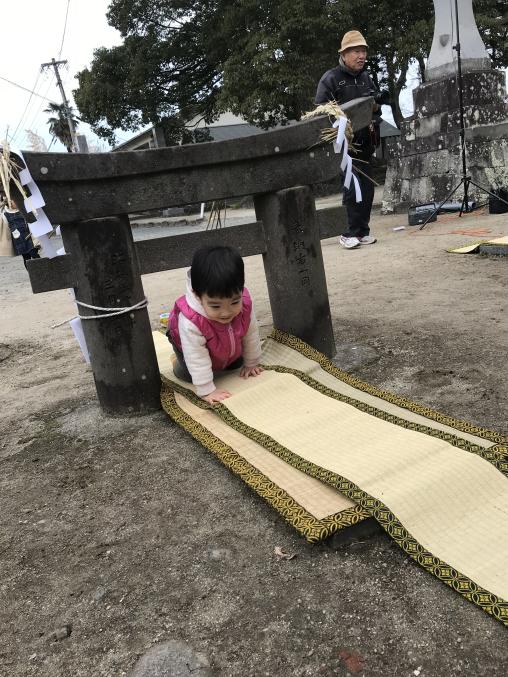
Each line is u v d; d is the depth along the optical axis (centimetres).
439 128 959
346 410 254
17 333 551
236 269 258
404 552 182
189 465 250
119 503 228
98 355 296
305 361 311
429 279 530
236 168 297
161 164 277
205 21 2016
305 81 1698
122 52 2178
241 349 303
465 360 327
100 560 196
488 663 142
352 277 582
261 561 185
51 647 162
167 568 188
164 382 322
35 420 323
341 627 157
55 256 278
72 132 3259
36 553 204
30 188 251
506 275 507
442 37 950
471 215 875
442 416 245
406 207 1045
